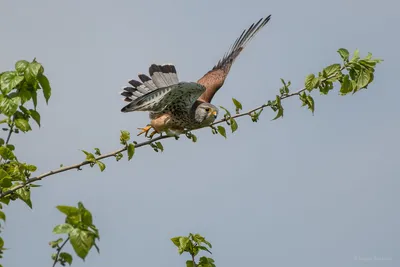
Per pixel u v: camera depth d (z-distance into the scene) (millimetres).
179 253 10844
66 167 11492
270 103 12703
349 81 12852
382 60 12883
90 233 7605
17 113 10773
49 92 10578
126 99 13867
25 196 10953
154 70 13867
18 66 10406
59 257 7988
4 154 10914
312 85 12680
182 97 13258
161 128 13883
